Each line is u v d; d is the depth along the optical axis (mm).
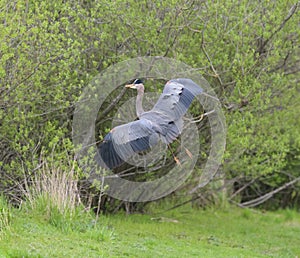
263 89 32594
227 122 31812
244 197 47688
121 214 34344
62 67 28453
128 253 24016
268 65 31703
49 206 26047
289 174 44031
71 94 29828
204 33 30328
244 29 30078
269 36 30875
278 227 38562
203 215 39625
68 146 27625
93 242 24688
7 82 27312
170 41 30953
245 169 34938
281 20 31562
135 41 30875
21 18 27797
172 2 29281
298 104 36156
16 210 26094
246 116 31453
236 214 42188
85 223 26562
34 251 21453
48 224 25438
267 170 34312
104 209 33500
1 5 26453
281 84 33469
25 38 26703
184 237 30547
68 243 23562
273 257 28094
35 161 27828
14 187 28672
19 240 22500
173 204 37688
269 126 34219
